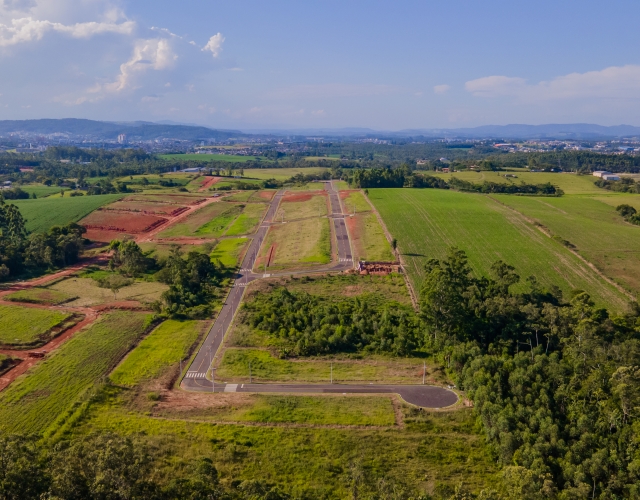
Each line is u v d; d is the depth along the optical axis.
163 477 61.59
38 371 88.75
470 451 70.62
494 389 78.81
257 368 92.56
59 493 44.91
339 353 99.75
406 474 65.56
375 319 108.31
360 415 77.44
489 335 100.25
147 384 86.00
